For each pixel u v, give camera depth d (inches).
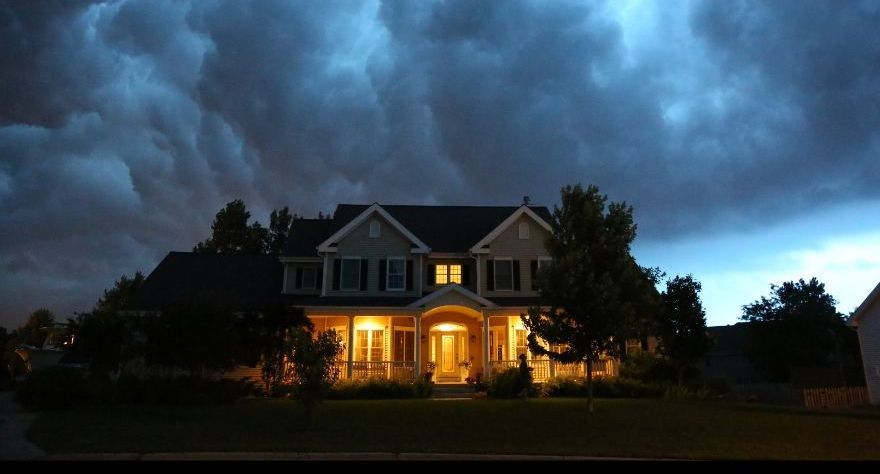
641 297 710.5
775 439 497.4
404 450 435.8
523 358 922.1
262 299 1117.7
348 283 1117.1
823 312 1697.8
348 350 1018.7
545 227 1146.0
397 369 1003.9
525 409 727.7
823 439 498.9
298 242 1199.6
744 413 694.5
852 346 1640.0
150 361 838.5
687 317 992.2
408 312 1008.9
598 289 677.3
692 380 1056.8
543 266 738.2
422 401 840.9
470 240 1201.4
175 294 1119.6
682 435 518.0
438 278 1159.6
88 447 442.3
